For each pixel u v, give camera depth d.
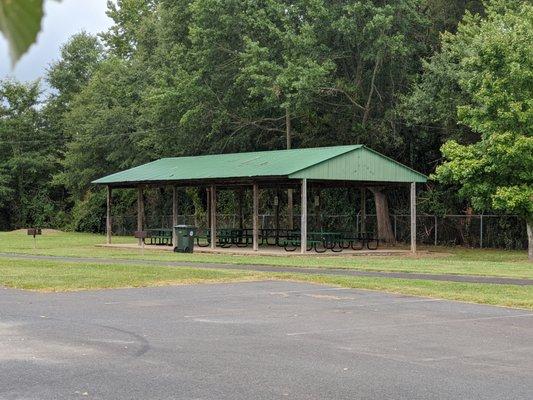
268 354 9.84
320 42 40.16
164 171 37.78
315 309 14.62
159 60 50.81
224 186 40.06
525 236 38.09
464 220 41.25
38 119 74.44
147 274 21.52
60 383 8.04
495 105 28.69
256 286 19.00
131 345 10.48
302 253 31.81
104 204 62.00
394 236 43.16
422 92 36.59
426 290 17.81
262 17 40.09
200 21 41.75
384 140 40.22
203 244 39.94
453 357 9.66
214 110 43.41
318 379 8.28
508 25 31.88
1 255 31.47
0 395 7.45
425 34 41.78
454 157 29.88
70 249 36.88
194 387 7.85
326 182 35.06
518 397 7.45
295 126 45.38
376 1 39.50
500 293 17.16
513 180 29.23
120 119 56.31
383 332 11.77
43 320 12.95
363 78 41.34
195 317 13.42
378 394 7.56
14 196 73.81
